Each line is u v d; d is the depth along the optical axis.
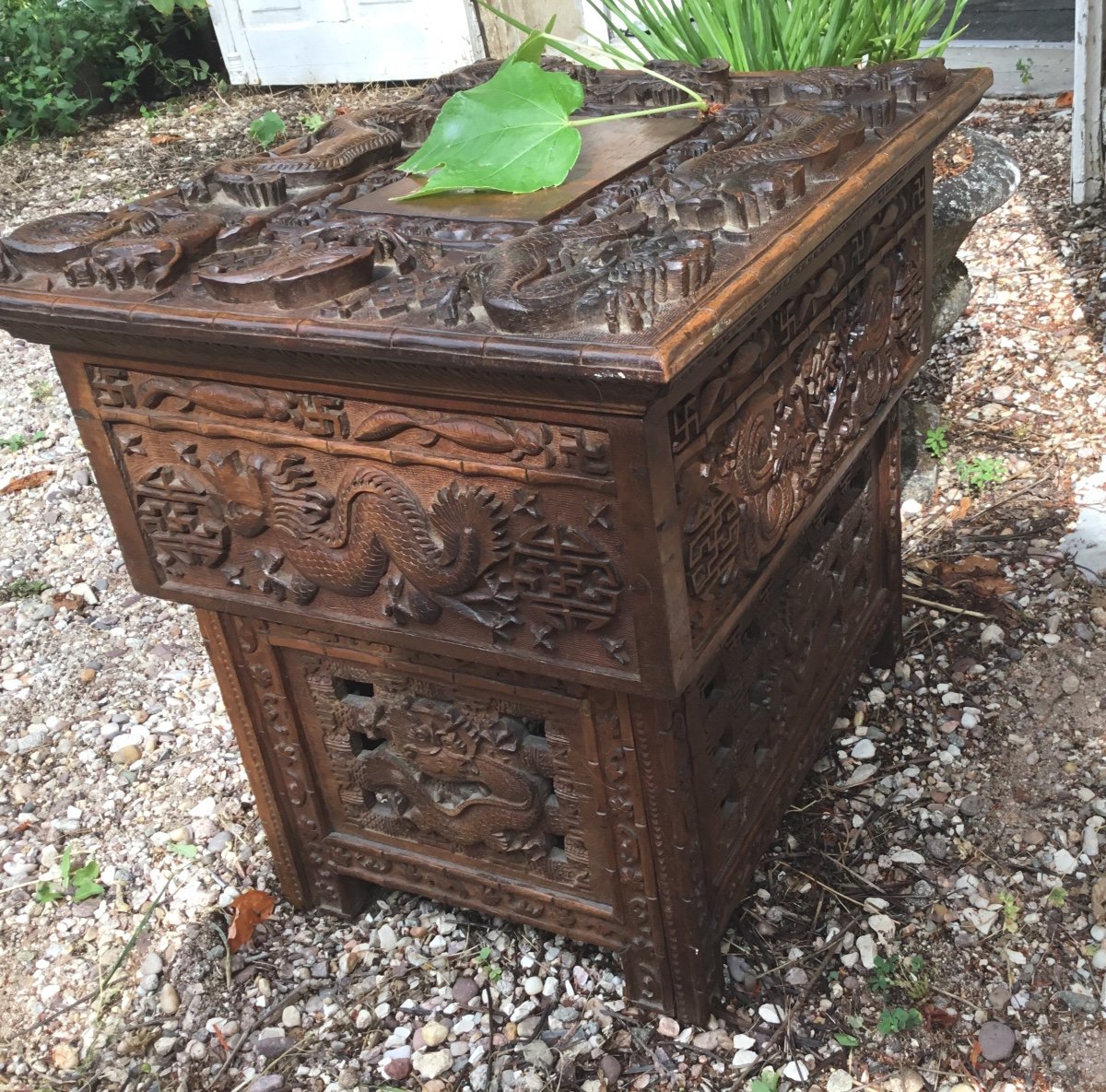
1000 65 3.67
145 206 1.38
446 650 1.25
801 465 1.35
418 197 1.36
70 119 4.92
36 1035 1.57
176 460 1.29
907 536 2.26
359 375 1.09
